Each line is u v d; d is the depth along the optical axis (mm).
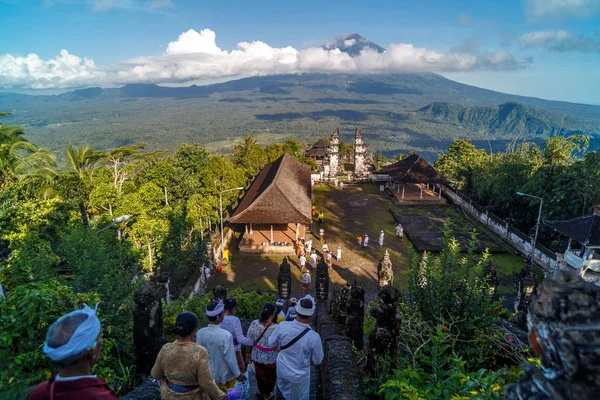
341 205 39406
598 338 1940
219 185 33688
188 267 21797
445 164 58281
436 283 7047
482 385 3953
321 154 64188
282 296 19750
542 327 2109
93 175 35594
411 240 29828
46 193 29562
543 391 2107
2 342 5461
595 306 2025
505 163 33844
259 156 51750
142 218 21844
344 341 6898
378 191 44156
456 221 33656
